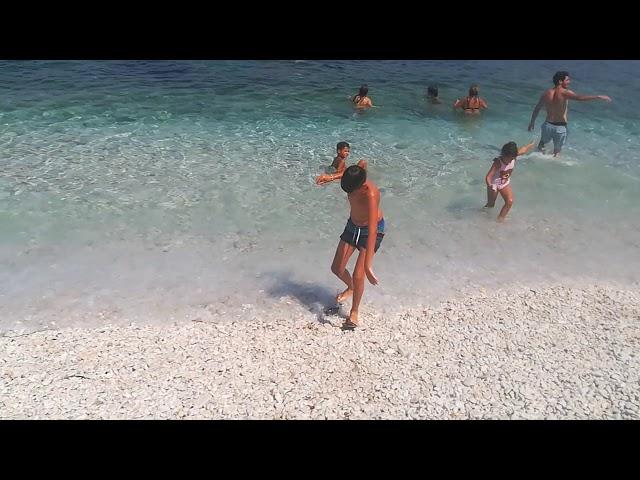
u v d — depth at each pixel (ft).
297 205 21.72
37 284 16.51
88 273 17.16
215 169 24.52
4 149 25.52
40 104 31.99
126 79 38.06
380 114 32.55
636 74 43.32
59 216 20.17
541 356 13.97
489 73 43.09
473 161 26.17
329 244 19.25
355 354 13.93
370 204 13.32
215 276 17.28
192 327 14.88
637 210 22.09
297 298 16.34
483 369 13.46
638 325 15.30
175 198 21.86
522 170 25.32
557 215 21.54
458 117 32.35
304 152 26.73
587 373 13.37
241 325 15.03
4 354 13.57
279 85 38.09
